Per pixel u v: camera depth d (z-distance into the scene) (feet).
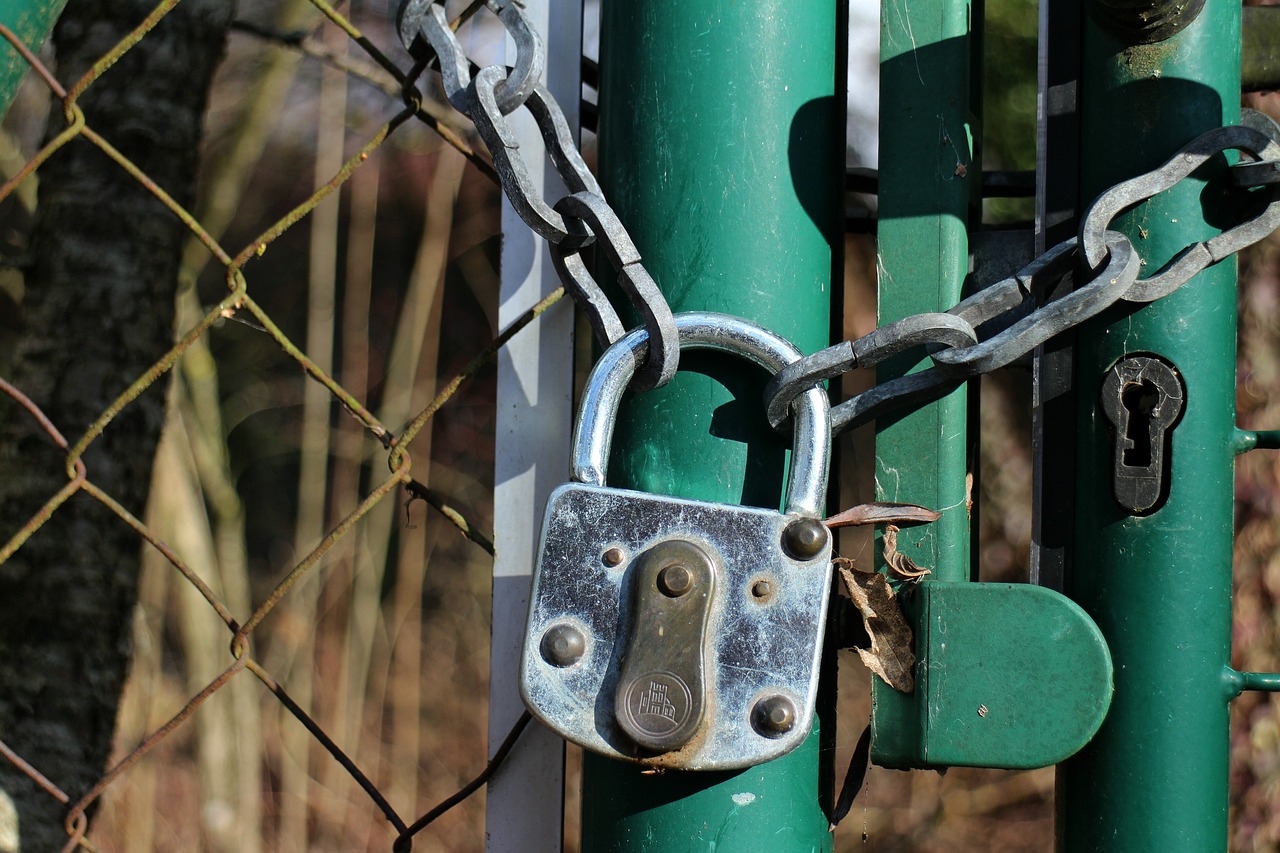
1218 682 2.53
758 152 2.56
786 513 2.38
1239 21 2.59
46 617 5.34
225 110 12.46
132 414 5.53
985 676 2.46
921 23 2.66
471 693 17.83
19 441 5.50
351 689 14.48
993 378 13.21
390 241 20.07
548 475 3.01
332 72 11.94
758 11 2.57
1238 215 2.52
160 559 11.29
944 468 2.60
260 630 15.07
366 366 14.55
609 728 2.31
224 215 12.41
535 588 2.37
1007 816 15.35
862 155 12.70
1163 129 2.53
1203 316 2.52
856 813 15.16
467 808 15.55
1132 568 2.54
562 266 2.52
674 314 2.56
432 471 19.90
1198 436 2.52
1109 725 2.55
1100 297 2.30
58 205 5.58
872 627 2.54
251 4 8.13
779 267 2.58
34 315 5.58
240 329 19.98
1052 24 2.69
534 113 2.53
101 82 5.58
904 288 2.65
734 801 2.48
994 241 2.75
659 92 2.58
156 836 12.80
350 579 14.85
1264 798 10.53
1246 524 10.81
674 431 2.58
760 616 2.30
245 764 12.83
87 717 5.34
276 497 23.45
